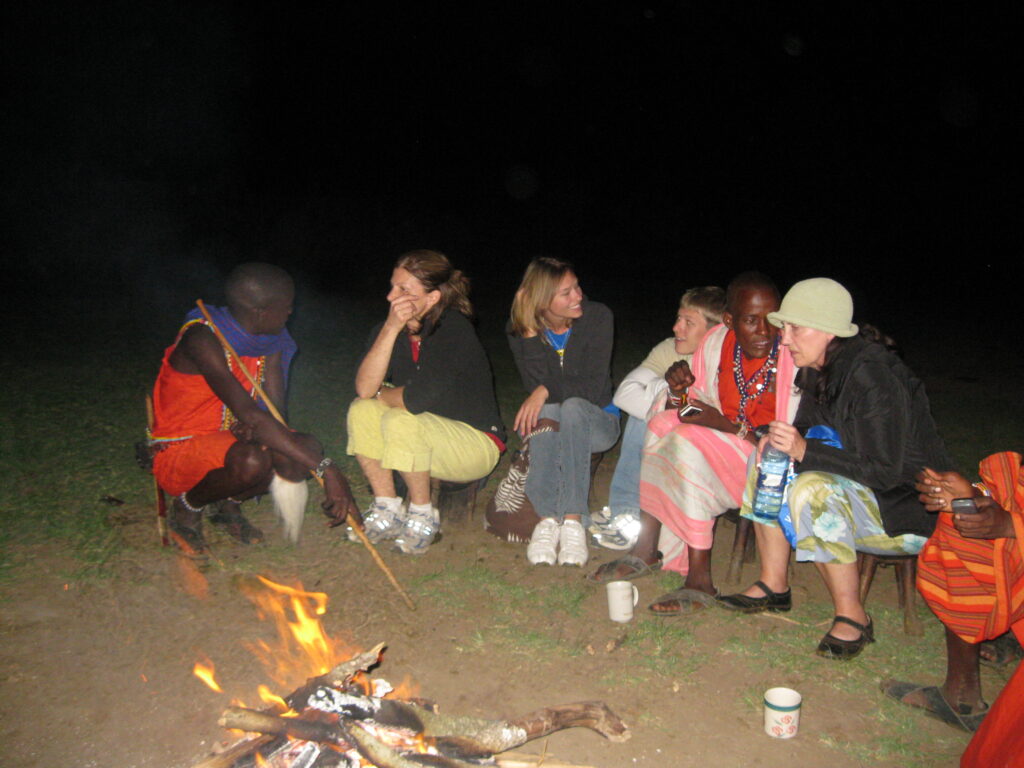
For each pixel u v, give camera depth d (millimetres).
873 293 14812
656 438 4031
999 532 2762
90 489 5164
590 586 4133
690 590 3918
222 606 3908
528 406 4406
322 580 4160
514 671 3432
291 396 7398
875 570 3805
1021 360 9641
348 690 2773
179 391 4246
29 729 3059
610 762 2912
